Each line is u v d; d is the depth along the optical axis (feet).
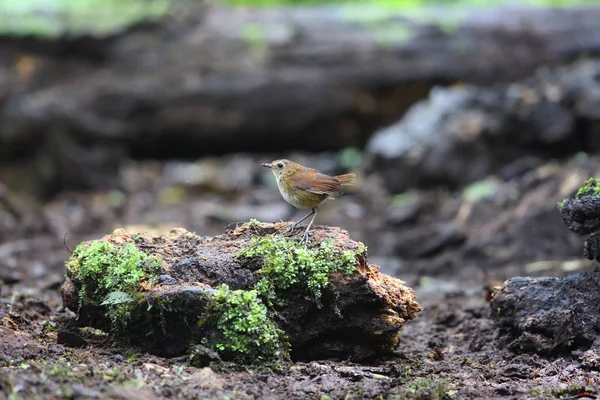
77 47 54.49
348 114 53.93
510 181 45.85
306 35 53.47
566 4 59.00
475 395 19.20
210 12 55.57
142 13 54.29
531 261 37.14
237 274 21.03
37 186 54.80
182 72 53.62
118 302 20.13
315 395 18.57
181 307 19.94
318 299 20.53
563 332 22.63
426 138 49.85
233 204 53.62
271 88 53.11
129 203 53.83
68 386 17.13
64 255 39.88
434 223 44.32
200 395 17.80
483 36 52.85
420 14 53.88
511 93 49.11
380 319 21.31
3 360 18.85
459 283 35.76
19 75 54.44
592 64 49.24
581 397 18.85
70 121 54.08
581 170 40.68
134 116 54.44
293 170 24.25
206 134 54.90
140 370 19.02
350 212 49.06
